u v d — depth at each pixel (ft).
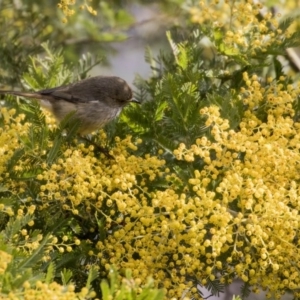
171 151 36.47
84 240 34.06
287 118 35.53
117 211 34.99
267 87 40.16
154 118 37.88
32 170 33.76
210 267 31.94
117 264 32.30
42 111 38.47
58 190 33.73
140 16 65.36
